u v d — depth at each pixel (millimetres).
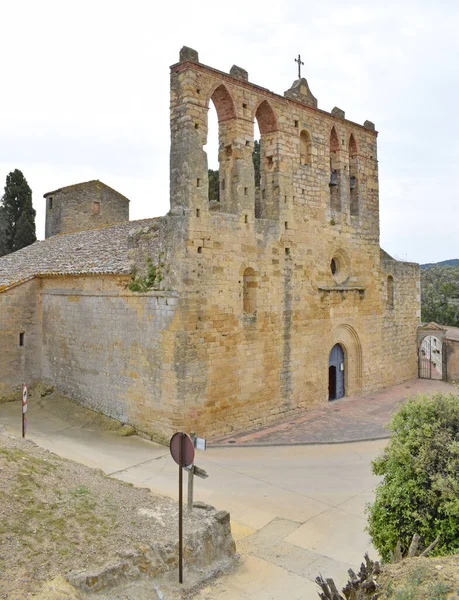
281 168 21172
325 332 23531
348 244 24938
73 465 12797
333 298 23984
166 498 11688
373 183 26641
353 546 11336
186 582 9297
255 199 22234
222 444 17984
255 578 9859
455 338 30578
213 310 18344
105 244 25000
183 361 17359
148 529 9922
